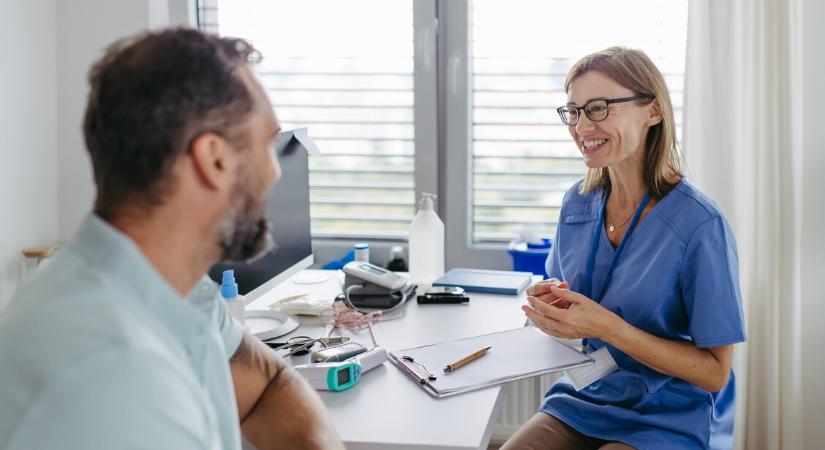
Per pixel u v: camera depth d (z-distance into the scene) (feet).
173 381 2.28
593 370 4.84
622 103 5.11
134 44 2.53
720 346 4.84
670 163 5.24
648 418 4.88
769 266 7.10
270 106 2.77
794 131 6.94
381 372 4.70
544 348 4.99
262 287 5.60
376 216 8.67
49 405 2.06
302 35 8.41
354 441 3.79
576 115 5.30
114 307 2.28
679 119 7.78
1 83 7.33
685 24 7.63
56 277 2.35
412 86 8.35
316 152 6.42
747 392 7.36
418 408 4.17
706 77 6.98
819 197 7.17
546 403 5.37
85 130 2.53
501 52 8.19
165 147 2.44
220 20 8.48
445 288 6.31
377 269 6.19
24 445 2.06
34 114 7.77
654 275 5.00
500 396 4.39
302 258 6.52
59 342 2.14
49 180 8.02
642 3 7.73
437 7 8.28
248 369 3.93
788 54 6.82
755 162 7.13
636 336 4.79
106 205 2.53
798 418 7.37
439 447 3.74
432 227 6.79
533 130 8.29
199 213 2.57
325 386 4.38
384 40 8.32
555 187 8.36
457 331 5.41
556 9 7.98
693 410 4.88
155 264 2.56
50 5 7.92
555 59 8.09
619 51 5.28
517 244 7.95
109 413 2.10
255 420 3.90
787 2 6.78
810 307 7.33
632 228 5.24
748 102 7.04
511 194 8.48
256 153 2.68
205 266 2.74
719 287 4.85
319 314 5.79
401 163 8.56
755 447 7.43
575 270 5.57
